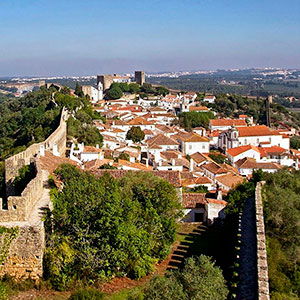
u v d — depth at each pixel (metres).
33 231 24.81
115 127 141.62
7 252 24.62
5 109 162.12
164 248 34.16
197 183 67.75
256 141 139.75
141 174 43.69
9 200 25.16
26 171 39.09
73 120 101.31
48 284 25.09
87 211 28.27
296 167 116.19
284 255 37.31
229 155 119.31
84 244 27.45
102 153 84.00
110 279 28.42
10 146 100.38
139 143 122.94
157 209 37.44
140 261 29.69
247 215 45.28
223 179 77.94
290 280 33.31
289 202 45.19
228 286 27.33
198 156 102.56
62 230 27.78
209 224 46.12
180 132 139.75
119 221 28.52
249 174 98.50
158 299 22.06
